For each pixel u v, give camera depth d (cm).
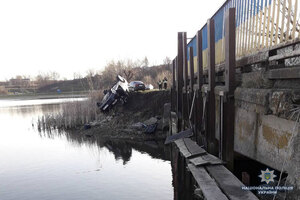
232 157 541
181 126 1228
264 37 456
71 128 2030
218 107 664
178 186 796
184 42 1060
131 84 2581
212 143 682
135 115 1944
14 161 1205
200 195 589
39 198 776
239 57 586
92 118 2136
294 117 328
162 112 1883
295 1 364
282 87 380
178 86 1224
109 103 2038
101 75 4791
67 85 8494
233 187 465
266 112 386
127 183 851
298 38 343
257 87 447
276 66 415
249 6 529
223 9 711
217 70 755
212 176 533
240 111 530
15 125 2341
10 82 11144
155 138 1580
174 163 1020
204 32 962
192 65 948
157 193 755
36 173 1017
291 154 342
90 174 967
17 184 905
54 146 1502
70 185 866
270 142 409
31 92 8588
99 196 759
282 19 394
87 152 1330
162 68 5141
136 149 1345
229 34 511
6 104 4828
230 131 536
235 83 526
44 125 2150
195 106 888
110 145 1473
